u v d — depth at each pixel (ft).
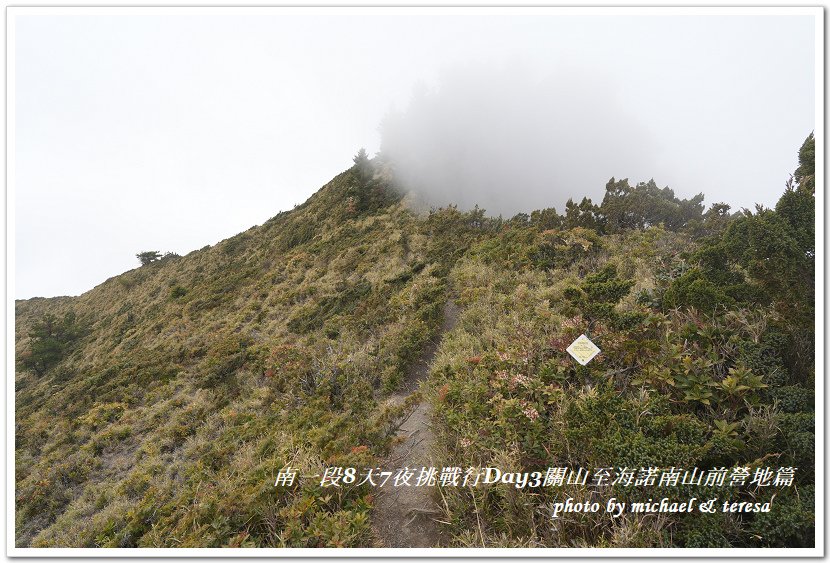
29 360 88.38
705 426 10.52
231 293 77.46
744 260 16.15
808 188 16.99
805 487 8.85
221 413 30.91
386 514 12.30
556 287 26.53
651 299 18.98
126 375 49.29
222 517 12.30
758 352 12.28
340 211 100.83
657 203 47.57
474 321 26.71
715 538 8.43
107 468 29.86
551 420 12.71
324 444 16.42
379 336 32.48
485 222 71.97
